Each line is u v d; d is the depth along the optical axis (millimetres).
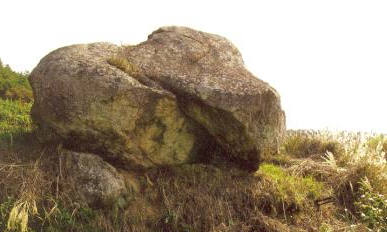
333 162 9062
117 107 7590
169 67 8391
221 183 7965
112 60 8141
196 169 8203
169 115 7910
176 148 8117
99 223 7129
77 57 8023
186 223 7469
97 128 7648
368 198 8039
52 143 7973
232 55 9070
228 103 7688
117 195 7441
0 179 7297
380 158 8875
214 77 8117
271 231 7496
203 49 8961
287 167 9195
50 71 7840
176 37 9133
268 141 7992
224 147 8211
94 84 7586
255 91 7809
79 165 7527
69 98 7633
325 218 8031
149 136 7910
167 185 7852
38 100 7887
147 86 7891
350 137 10375
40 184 7320
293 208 7945
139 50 8781
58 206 7199
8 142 8242
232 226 7414
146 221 7445
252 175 8258
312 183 8523
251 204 7801
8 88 11133
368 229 7691
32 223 7027
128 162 7906
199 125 8188
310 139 10344
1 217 6961
